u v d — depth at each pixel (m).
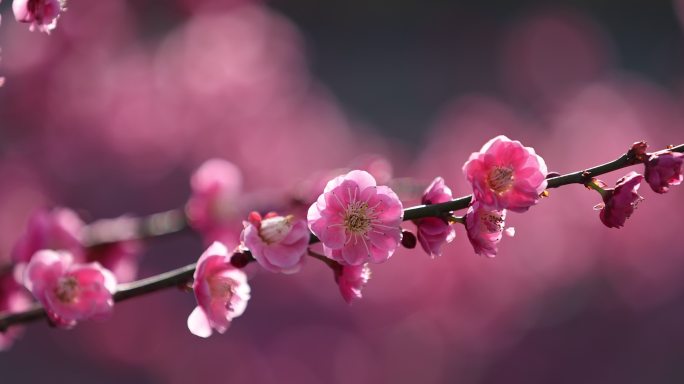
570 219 1.54
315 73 3.93
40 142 1.31
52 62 1.31
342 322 1.42
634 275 1.52
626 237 1.53
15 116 1.29
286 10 4.18
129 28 1.57
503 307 1.45
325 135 1.91
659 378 1.46
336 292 1.43
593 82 3.12
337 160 1.84
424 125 3.61
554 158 1.92
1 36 1.76
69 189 1.33
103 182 1.37
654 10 4.26
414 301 1.43
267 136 1.63
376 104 3.74
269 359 1.38
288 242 0.62
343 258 0.61
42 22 0.63
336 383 1.38
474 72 4.10
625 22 4.27
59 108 1.33
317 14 4.22
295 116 1.83
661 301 1.51
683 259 1.53
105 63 1.43
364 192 0.62
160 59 1.60
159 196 1.43
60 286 0.65
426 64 4.10
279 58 1.84
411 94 3.87
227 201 0.86
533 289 1.47
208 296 0.63
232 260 0.63
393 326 1.42
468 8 4.27
